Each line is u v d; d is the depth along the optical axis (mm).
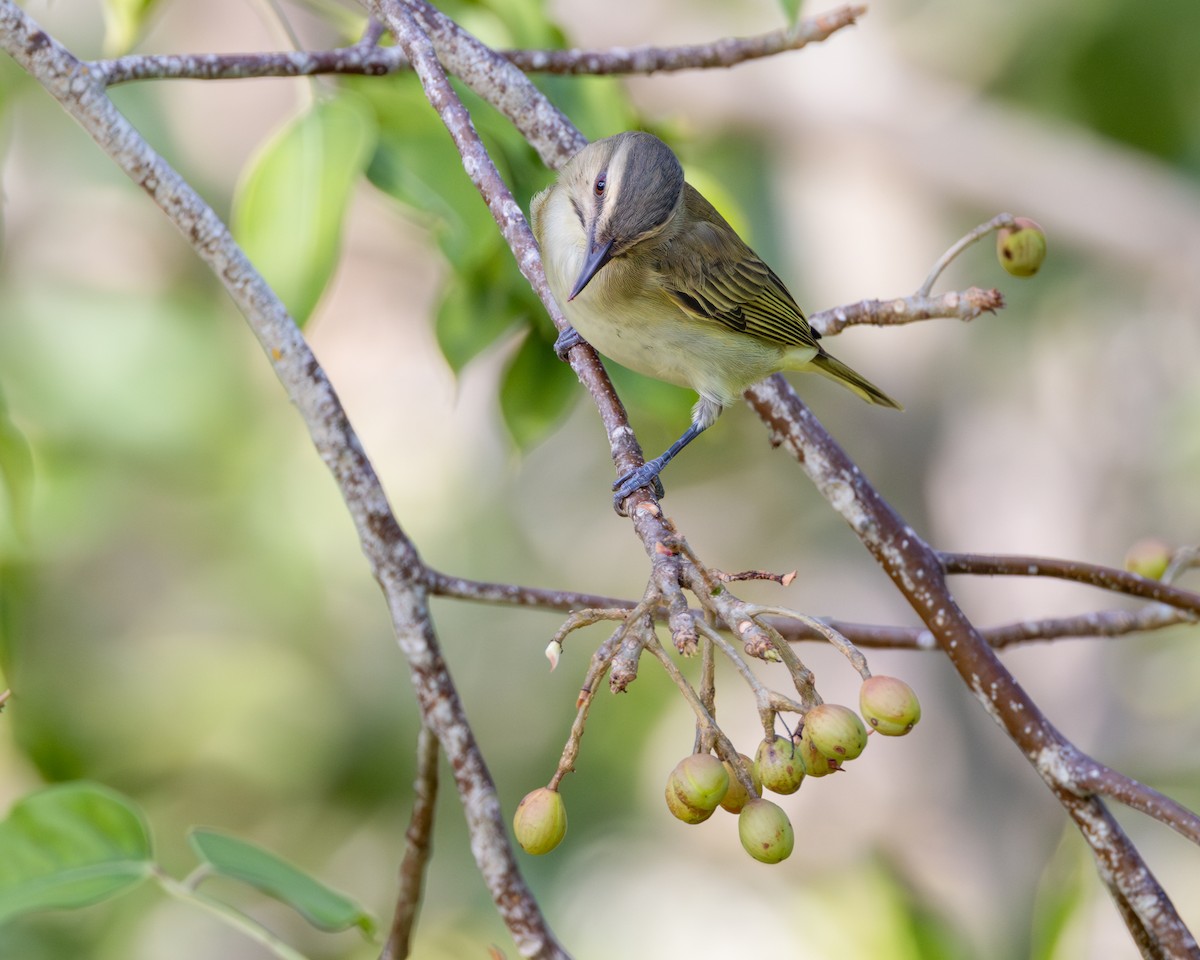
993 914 12648
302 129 6488
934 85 13953
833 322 5734
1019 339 14438
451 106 5812
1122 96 13453
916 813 13266
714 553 14633
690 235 6922
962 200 13992
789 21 5914
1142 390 15031
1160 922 5031
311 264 6422
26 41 5254
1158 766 12578
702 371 6965
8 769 12719
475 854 5121
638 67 6594
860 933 8758
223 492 12734
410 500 14398
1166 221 13859
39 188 12938
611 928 13227
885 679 3920
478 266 7352
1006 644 6422
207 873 5480
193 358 12539
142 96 12438
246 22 12586
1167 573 6582
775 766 3793
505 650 14109
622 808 13648
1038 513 14336
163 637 13117
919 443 14266
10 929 10969
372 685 13562
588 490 14750
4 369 12039
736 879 13531
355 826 13320
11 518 7449
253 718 13242
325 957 12430
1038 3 13359
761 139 13625
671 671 3893
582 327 6844
